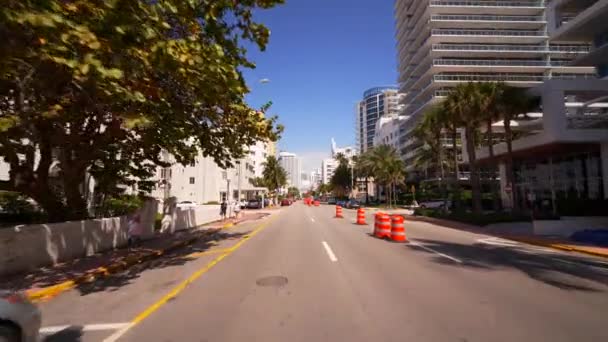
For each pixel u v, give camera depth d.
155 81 7.92
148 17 5.71
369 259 9.90
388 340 4.33
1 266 7.85
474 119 24.78
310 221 25.62
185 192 51.69
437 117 29.27
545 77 69.31
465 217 22.84
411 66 84.62
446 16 71.75
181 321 5.11
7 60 5.00
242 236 16.41
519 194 31.75
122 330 4.80
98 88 5.62
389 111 154.62
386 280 7.44
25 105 7.43
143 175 13.67
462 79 68.75
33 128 8.20
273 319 5.12
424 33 76.12
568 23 27.50
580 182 24.56
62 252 9.84
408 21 87.12
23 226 8.56
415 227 20.83
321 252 11.18
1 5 4.29
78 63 4.86
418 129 40.81
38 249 8.95
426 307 5.62
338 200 82.62
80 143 10.76
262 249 12.06
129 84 6.70
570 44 68.88
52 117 7.16
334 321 5.02
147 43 5.88
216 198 53.78
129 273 8.73
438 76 69.50
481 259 9.98
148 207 15.58
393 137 100.31
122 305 5.98
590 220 16.33
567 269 8.67
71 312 5.64
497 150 27.94
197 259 10.50
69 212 11.75
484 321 4.99
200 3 7.65
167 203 18.11
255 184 80.19
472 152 25.80
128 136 11.17
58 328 4.91
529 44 70.31
